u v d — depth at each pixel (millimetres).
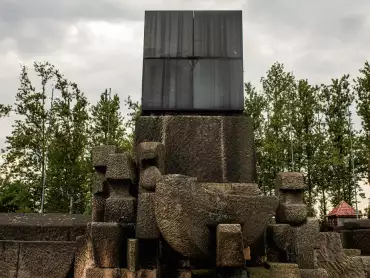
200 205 3928
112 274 4133
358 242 7270
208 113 5605
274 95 26672
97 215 4758
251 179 5309
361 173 24938
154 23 5883
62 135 22172
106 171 4668
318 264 5273
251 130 5461
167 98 5637
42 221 5762
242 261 3736
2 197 15734
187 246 3852
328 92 26562
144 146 4742
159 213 3902
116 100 23844
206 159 5348
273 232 4828
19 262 5160
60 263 5156
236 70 5730
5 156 22250
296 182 5000
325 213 24734
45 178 21703
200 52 5789
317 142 25094
